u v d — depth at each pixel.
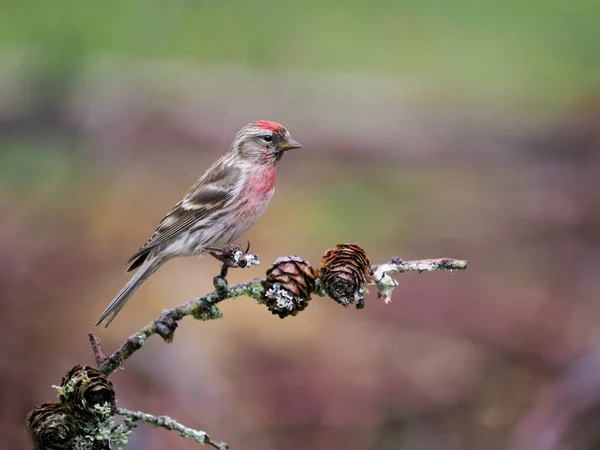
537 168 15.79
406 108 17.59
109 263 12.14
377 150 16.20
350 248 5.20
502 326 11.70
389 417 10.53
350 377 10.86
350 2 21.06
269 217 13.98
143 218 13.29
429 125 17.11
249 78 17.89
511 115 17.59
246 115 16.78
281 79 17.94
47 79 15.91
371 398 10.66
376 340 11.50
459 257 13.34
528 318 11.80
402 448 10.45
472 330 11.55
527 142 16.69
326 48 19.27
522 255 13.42
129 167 14.87
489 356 11.22
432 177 15.52
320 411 10.45
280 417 10.38
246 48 18.75
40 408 4.80
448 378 10.93
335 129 16.75
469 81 18.55
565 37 19.81
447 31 20.33
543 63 19.20
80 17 17.52
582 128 16.77
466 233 13.87
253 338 11.24
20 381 9.77
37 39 16.55
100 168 14.77
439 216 14.31
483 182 15.30
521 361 11.16
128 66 17.22
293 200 14.60
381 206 14.53
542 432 10.22
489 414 10.62
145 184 14.33
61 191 13.84
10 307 10.76
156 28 18.06
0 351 10.06
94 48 17.31
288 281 5.14
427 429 10.49
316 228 13.79
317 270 5.23
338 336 11.50
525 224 14.14
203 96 16.98
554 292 12.42
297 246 13.19
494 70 19.00
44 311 10.84
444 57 19.50
